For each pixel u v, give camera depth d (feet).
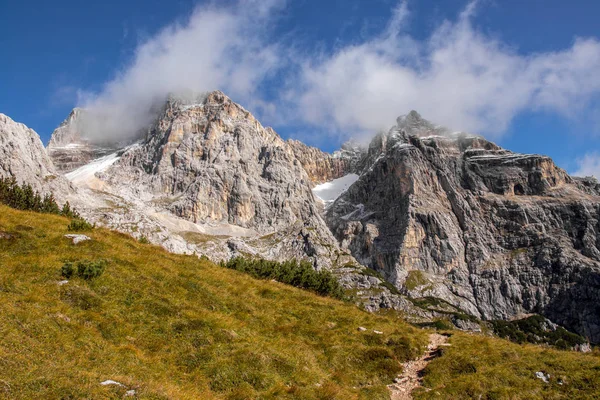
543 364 102.63
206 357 89.10
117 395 63.72
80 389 61.72
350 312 148.97
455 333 143.13
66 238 130.72
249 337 103.65
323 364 102.83
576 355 111.34
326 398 83.51
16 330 76.13
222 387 81.76
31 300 90.07
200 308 112.47
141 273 121.49
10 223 132.46
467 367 104.27
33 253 116.06
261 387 83.66
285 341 108.37
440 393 92.94
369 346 116.67
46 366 67.92
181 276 132.05
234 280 149.07
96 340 83.46
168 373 81.35
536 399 88.84
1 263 106.22
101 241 136.87
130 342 88.48
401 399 93.30
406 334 131.95
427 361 113.60
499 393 90.74
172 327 97.66
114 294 105.40
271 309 131.34
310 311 138.72
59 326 83.61
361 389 94.84
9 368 64.18
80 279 107.14
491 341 127.44
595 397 87.15
